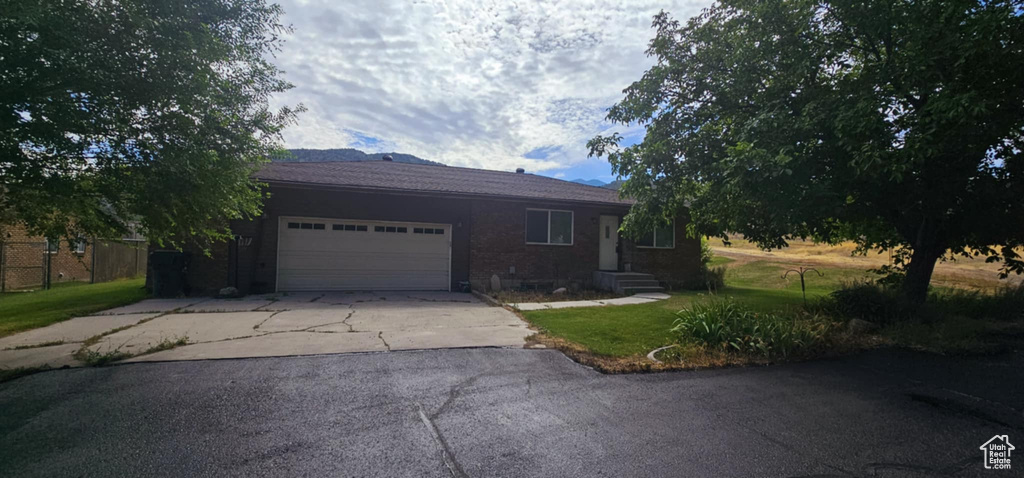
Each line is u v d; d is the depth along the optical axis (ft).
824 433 10.80
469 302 32.48
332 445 9.87
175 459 9.14
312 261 36.35
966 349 19.20
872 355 18.37
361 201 37.42
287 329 21.57
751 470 8.98
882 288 26.84
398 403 12.42
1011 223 22.21
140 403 12.10
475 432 10.66
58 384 13.50
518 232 42.01
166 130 15.92
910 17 17.70
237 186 19.81
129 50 14.26
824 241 29.76
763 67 23.04
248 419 11.18
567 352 17.84
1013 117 17.87
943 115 16.40
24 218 16.26
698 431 10.84
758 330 18.75
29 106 13.55
